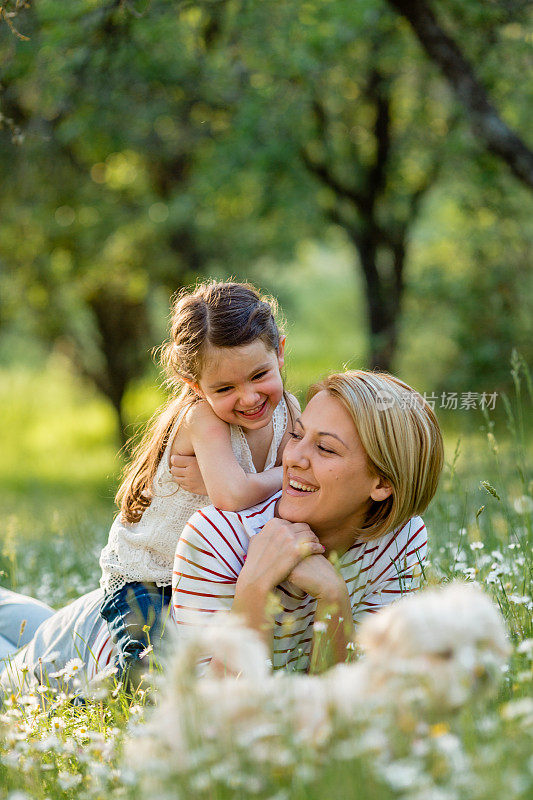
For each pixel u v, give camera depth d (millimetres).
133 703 2461
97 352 19375
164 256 13609
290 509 2527
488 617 1682
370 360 13070
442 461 2562
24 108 9375
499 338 11359
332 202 12734
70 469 19500
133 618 2838
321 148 11945
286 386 3266
